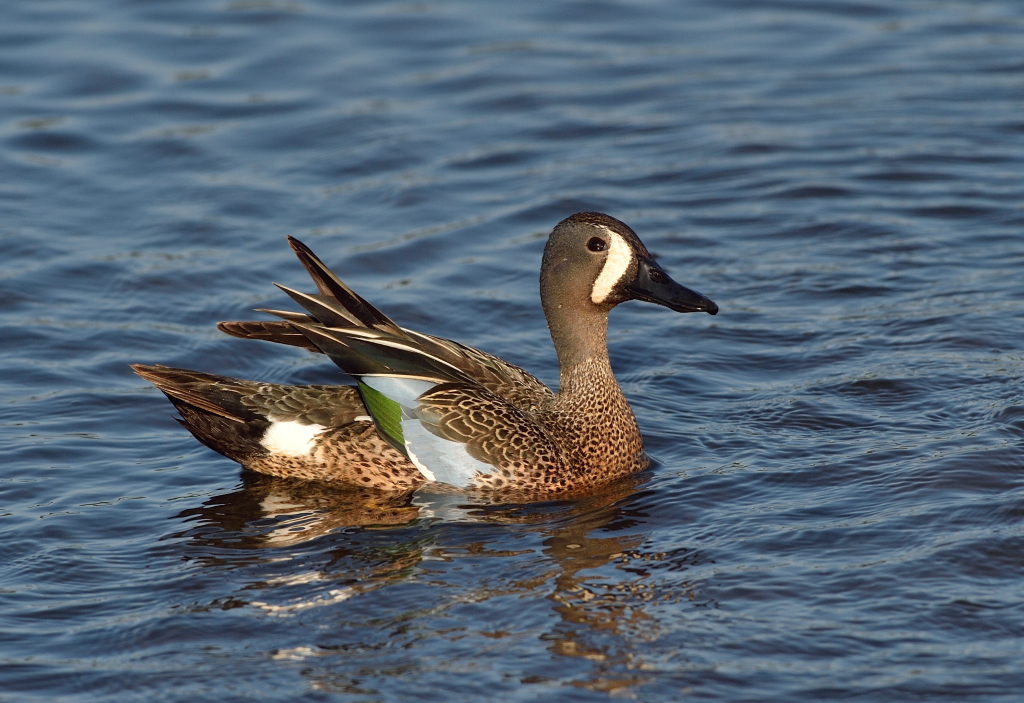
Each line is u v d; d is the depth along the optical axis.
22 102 21.17
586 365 11.95
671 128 20.80
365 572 9.95
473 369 12.29
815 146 20.05
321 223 17.84
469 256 17.05
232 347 14.82
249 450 11.88
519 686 8.35
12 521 10.84
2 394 13.55
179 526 10.87
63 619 9.29
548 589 9.57
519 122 21.02
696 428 12.77
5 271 16.31
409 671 8.55
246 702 8.27
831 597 9.31
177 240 17.31
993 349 13.97
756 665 8.52
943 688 8.22
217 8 24.97
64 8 24.70
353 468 11.76
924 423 12.37
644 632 8.94
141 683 8.48
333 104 21.47
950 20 24.80
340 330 11.39
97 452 12.39
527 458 11.52
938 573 9.56
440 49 23.52
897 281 15.97
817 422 12.63
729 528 10.52
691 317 15.50
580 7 25.42
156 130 20.53
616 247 11.85
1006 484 10.93
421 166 19.58
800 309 15.45
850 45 23.81
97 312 15.50
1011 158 19.44
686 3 25.67
